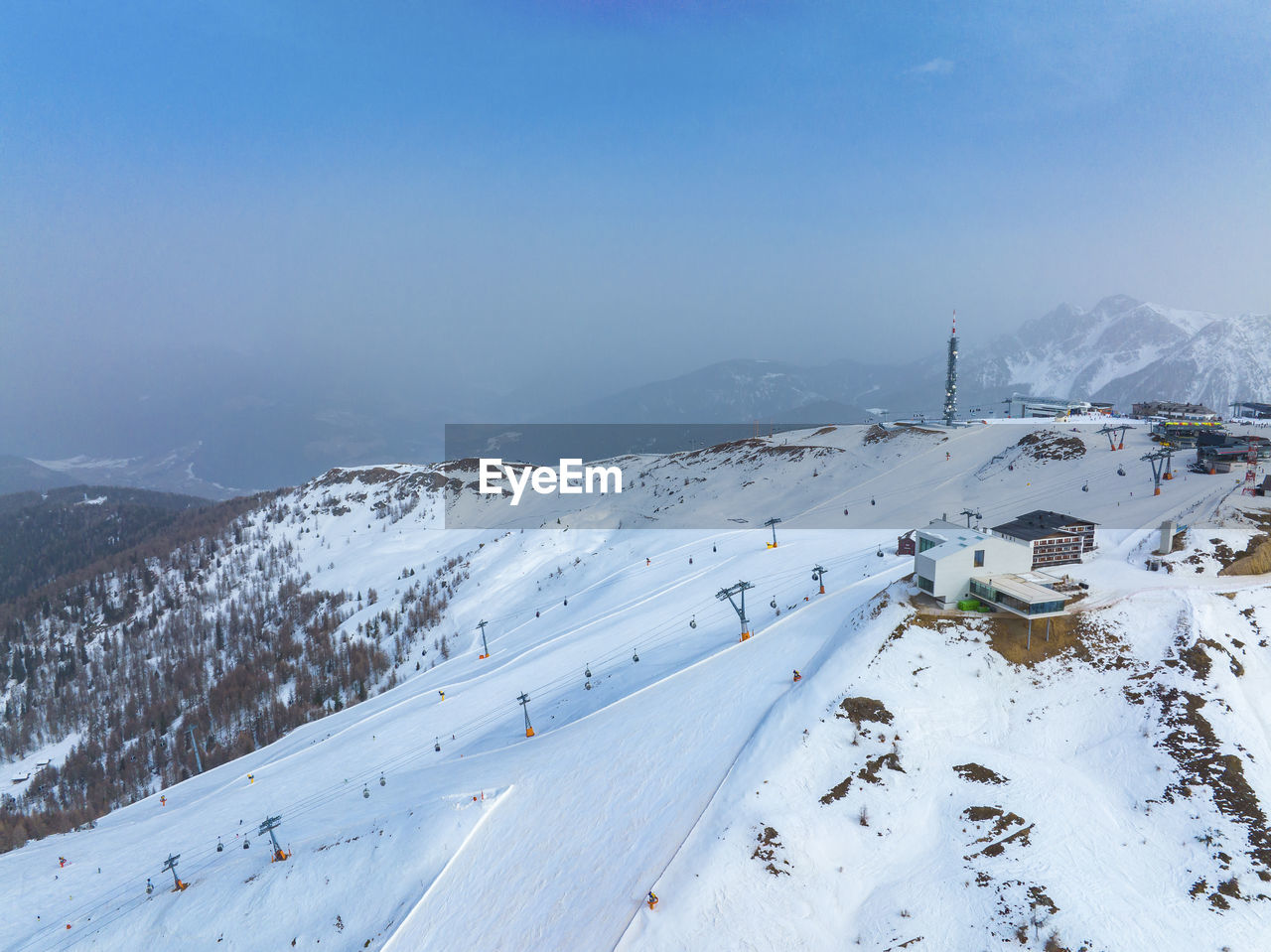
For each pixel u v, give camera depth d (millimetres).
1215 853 45719
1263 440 116312
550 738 73688
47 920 71062
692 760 60562
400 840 60000
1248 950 40094
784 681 69062
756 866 47500
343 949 51406
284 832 72062
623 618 111812
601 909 47406
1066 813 50625
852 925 44875
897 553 101625
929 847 49938
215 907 60469
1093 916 42812
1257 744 52531
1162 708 56469
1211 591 67000
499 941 47312
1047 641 64438
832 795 52844
